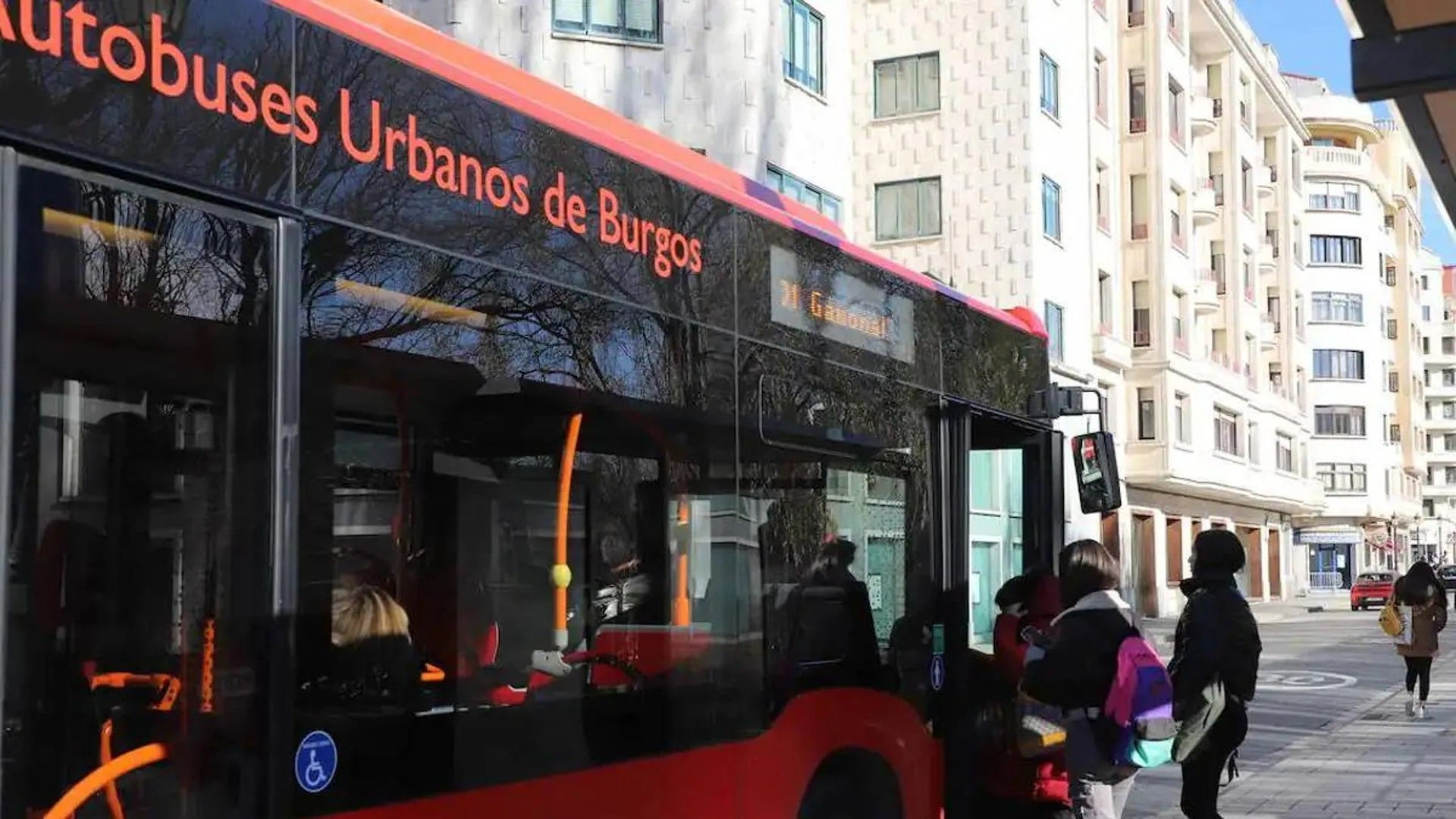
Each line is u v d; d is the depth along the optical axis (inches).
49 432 98.3
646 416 167.5
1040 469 292.4
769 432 193.9
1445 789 451.8
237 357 113.7
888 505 228.5
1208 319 1877.5
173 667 106.4
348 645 121.7
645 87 893.2
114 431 103.3
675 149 189.0
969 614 255.6
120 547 103.0
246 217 115.5
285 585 115.8
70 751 98.3
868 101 1347.2
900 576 230.5
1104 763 224.1
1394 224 3582.7
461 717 135.1
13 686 94.3
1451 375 4867.1
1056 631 229.1
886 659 223.0
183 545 107.9
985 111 1300.4
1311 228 3193.9
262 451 115.0
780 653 193.0
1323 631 1512.1
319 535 119.6
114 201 104.3
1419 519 3678.6
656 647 166.6
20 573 95.0
